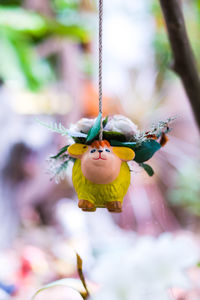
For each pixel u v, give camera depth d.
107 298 0.82
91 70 2.78
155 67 2.71
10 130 2.23
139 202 2.13
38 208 2.41
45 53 2.47
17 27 2.03
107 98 2.57
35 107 2.36
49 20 2.19
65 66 2.56
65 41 2.47
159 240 0.85
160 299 0.82
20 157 2.27
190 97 1.02
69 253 1.72
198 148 2.75
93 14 2.64
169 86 2.69
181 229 2.28
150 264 0.82
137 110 2.47
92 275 0.84
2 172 2.23
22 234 2.10
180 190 2.20
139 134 0.88
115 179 0.87
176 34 0.98
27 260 1.57
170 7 0.97
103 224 2.24
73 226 2.22
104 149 0.87
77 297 1.20
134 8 2.91
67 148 0.88
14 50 1.98
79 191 0.88
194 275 1.10
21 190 2.28
